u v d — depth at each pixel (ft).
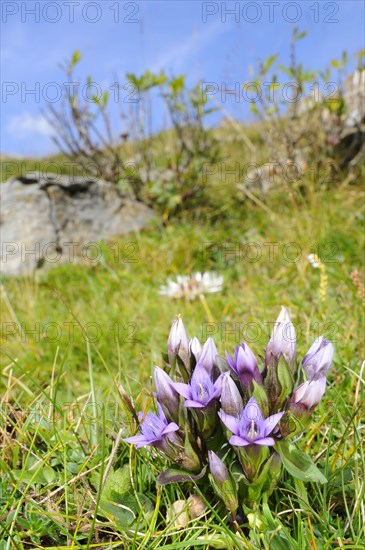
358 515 0.61
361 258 1.56
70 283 1.85
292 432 0.59
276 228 1.92
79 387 1.12
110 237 2.17
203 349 0.60
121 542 0.60
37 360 1.27
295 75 2.02
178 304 1.54
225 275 1.75
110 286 1.77
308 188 2.04
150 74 2.17
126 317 1.47
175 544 0.57
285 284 1.53
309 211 1.88
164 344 1.27
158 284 1.79
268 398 0.59
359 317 1.16
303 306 1.28
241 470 0.58
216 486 0.56
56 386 0.82
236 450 0.56
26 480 0.69
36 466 0.73
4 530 0.60
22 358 1.26
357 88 2.32
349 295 1.30
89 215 2.20
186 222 2.16
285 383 0.58
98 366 1.24
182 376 0.61
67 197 2.20
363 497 0.62
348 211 1.86
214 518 0.62
